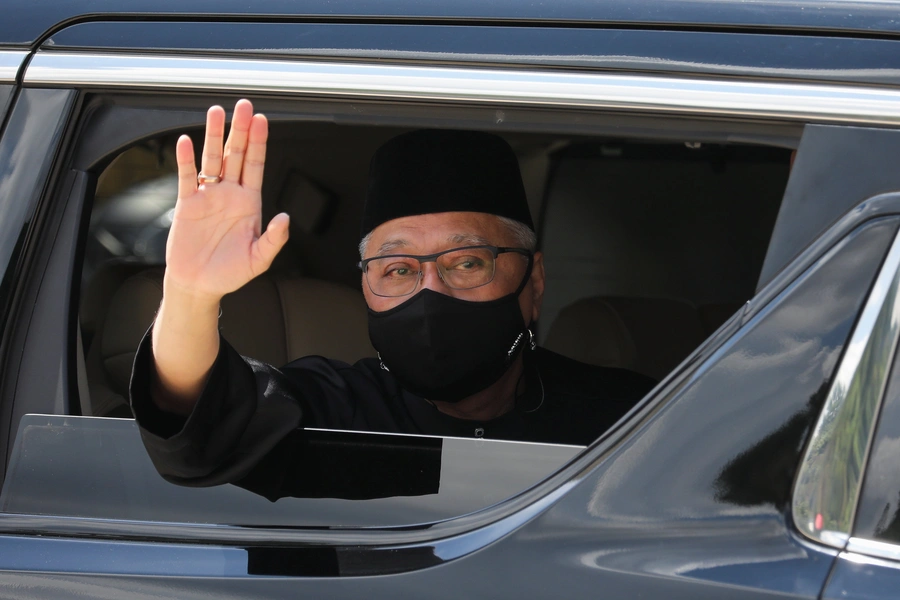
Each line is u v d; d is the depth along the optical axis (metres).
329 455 4.53
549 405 6.87
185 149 4.28
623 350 9.05
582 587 3.79
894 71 3.99
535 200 10.64
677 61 4.14
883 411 3.78
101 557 4.24
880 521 3.73
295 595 4.00
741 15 4.19
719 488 3.85
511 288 6.31
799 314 3.90
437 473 4.32
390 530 4.21
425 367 6.16
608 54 4.19
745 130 4.09
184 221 4.39
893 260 3.82
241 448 4.62
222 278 4.43
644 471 3.94
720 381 3.94
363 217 6.58
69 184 4.61
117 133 4.59
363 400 6.45
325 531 4.26
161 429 4.61
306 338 7.72
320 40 4.37
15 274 4.54
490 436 6.54
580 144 10.08
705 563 3.75
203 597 4.05
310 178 9.53
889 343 3.78
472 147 6.33
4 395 4.56
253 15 4.46
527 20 4.30
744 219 10.81
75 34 4.55
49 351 4.59
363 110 4.39
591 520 3.92
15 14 4.62
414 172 6.26
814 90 4.02
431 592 3.91
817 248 3.93
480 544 4.00
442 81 4.25
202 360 4.69
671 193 10.72
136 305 5.79
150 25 4.52
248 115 4.24
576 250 10.86
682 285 10.91
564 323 9.11
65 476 4.54
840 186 3.95
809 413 3.81
